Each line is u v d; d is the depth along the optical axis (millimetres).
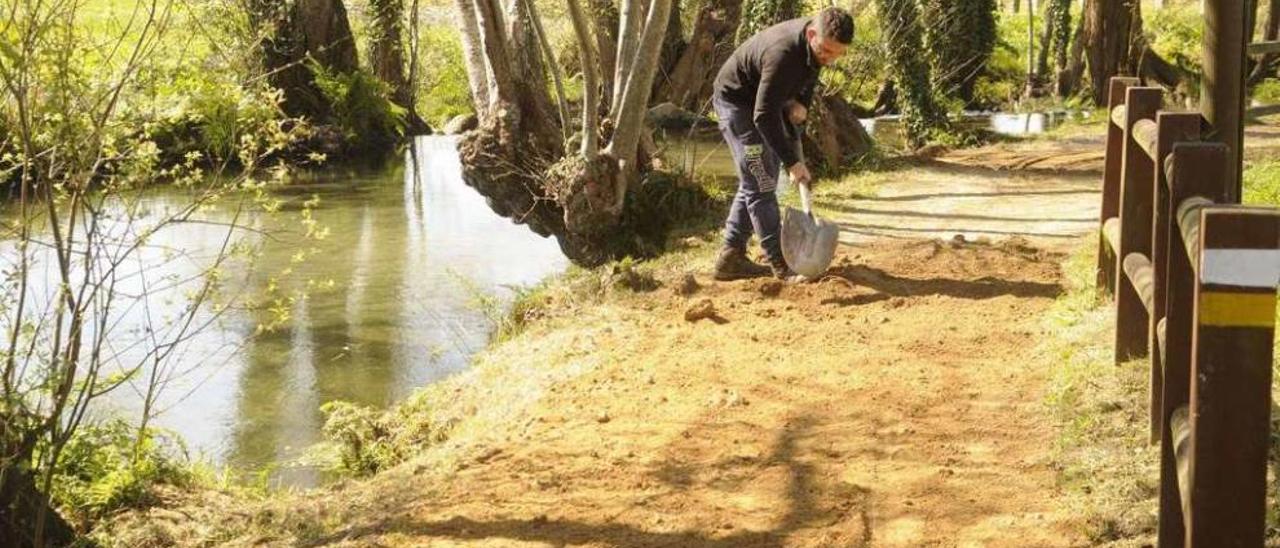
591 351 7477
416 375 9992
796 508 5000
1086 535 4551
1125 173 5934
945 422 5855
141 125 6734
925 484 5141
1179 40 36094
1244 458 3186
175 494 6410
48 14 5766
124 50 6574
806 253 8258
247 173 7023
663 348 7359
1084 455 5234
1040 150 16609
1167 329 3752
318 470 7867
